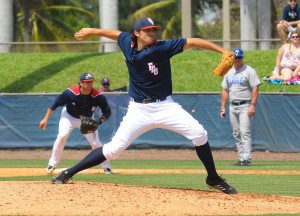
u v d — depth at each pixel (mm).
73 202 21781
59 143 35344
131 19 127500
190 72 63688
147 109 23703
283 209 21891
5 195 22594
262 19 78875
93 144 35312
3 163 45812
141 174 35062
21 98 54500
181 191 24312
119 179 31875
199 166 42094
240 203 22641
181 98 52438
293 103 50500
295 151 50531
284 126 50750
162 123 23828
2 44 74438
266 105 50938
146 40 23125
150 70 23297
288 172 35750
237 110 40750
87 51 77000
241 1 78500
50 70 67188
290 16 57938
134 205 21656
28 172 36906
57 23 134000
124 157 50500
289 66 55812
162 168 40219
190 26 80312
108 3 77688
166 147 53062
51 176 34469
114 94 52250
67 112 35031
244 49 70062
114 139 24578
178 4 127750
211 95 51969
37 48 79812
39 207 21188
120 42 23781
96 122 31828
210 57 66562
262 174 34531
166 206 21719
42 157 51781
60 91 63375
